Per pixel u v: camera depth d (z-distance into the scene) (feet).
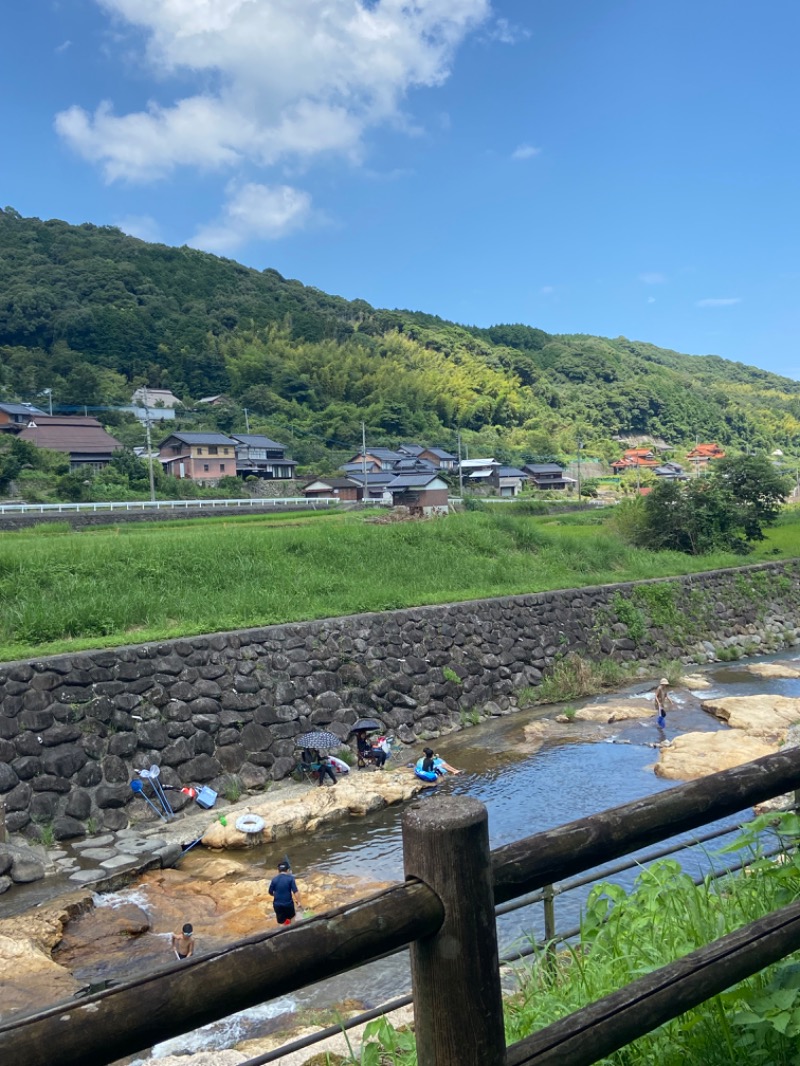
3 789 40.75
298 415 323.37
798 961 8.70
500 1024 5.60
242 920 32.42
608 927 12.07
